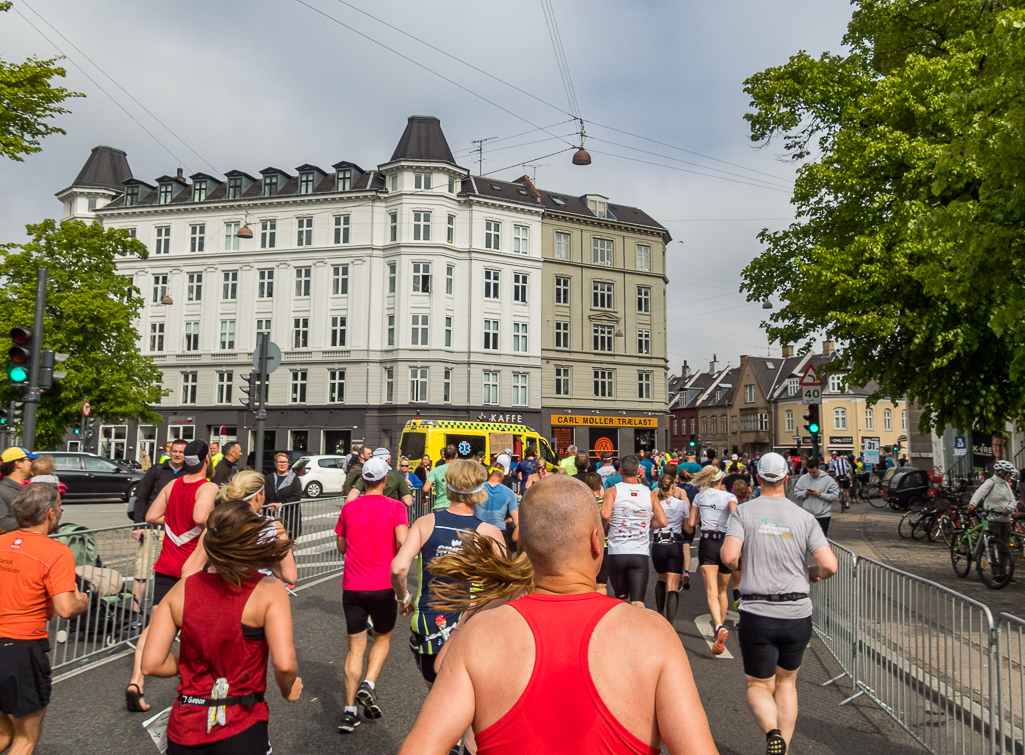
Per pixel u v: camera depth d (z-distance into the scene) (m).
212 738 2.76
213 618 2.82
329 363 43.44
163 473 7.61
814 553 4.45
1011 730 3.79
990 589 10.22
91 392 30.78
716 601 7.35
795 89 17.95
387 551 5.22
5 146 13.33
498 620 1.71
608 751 1.56
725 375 85.19
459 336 43.53
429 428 25.38
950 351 14.76
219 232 46.25
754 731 5.06
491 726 1.59
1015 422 16.50
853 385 16.92
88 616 6.65
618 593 7.23
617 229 49.97
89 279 31.16
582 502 1.85
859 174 15.86
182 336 46.03
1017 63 9.21
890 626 5.36
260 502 4.57
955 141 10.09
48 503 4.16
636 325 50.03
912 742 4.85
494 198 44.88
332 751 4.60
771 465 4.60
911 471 24.00
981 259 9.76
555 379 46.66
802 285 17.19
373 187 44.88
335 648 7.16
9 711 3.94
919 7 16.39
